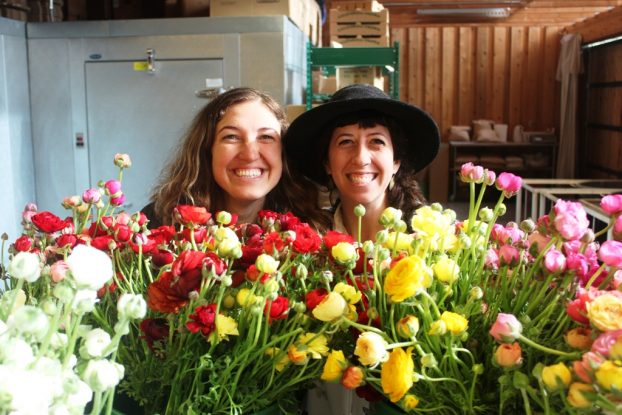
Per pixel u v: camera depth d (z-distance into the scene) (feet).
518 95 34.12
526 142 32.45
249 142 5.63
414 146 5.97
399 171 5.95
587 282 3.09
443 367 2.90
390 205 5.98
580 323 2.69
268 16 11.93
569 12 32.01
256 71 12.07
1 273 3.67
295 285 3.47
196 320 2.88
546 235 3.14
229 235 3.19
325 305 2.88
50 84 12.66
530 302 3.03
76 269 2.02
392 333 2.96
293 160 6.03
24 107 12.69
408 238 3.32
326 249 3.49
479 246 3.24
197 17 12.59
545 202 16.17
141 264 3.62
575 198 15.92
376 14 14.60
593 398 2.31
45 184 12.94
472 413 2.82
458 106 34.47
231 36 12.05
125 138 12.60
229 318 2.99
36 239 3.88
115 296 3.44
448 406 2.93
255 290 3.13
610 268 3.01
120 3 13.50
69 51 12.53
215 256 2.95
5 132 12.31
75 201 4.17
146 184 12.65
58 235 3.94
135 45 12.32
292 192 6.12
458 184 32.76
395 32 34.19
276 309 3.00
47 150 12.84
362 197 5.53
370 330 2.93
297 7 13.16
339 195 6.05
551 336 2.93
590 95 32.40
